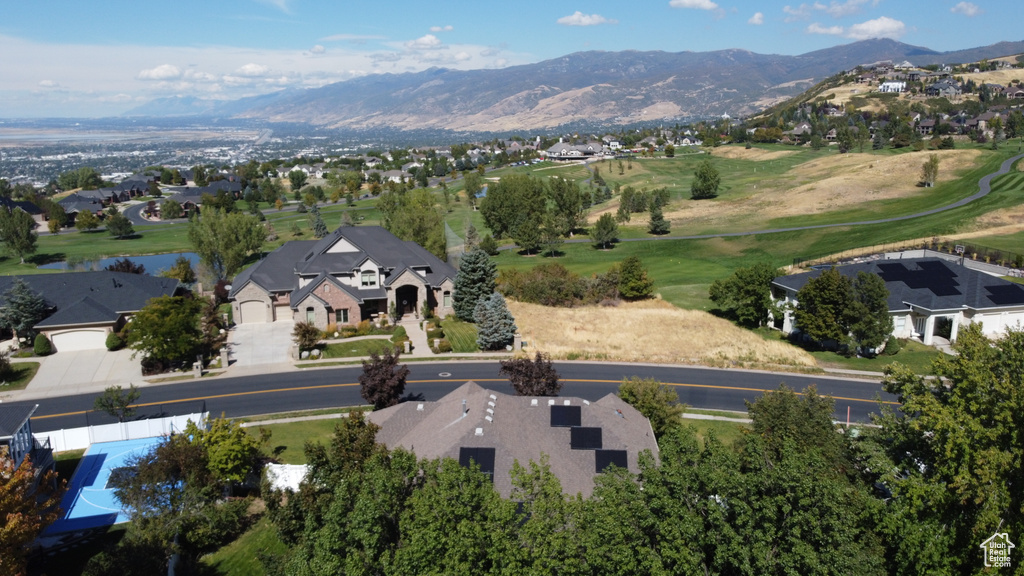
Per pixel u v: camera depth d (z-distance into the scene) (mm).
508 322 56625
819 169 161000
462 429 29891
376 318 64500
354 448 26859
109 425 39500
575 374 51688
